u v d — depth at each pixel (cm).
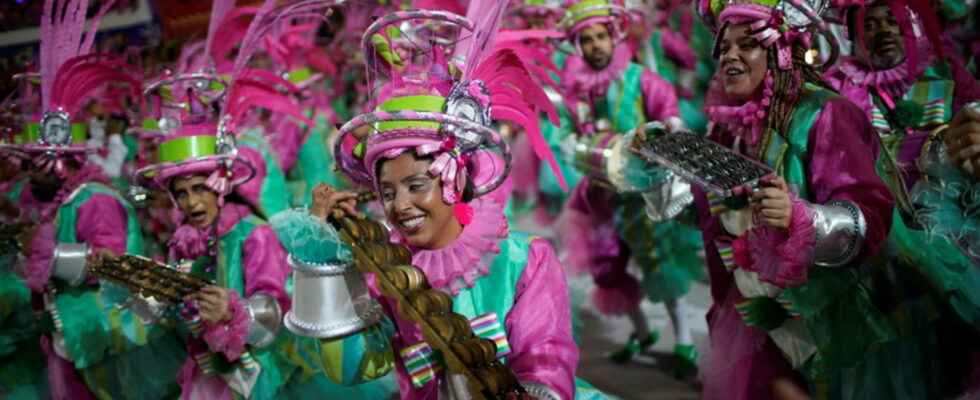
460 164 210
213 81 354
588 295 490
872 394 279
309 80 595
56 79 389
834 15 329
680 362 447
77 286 379
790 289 274
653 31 568
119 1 793
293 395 330
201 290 287
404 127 206
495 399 180
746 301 288
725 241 299
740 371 297
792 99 276
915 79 328
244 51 325
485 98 214
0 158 441
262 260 311
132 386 373
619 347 504
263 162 413
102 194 387
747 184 254
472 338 190
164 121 343
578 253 485
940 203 275
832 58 299
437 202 210
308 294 219
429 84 221
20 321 410
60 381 392
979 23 374
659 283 452
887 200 259
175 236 322
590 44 502
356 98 703
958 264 272
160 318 327
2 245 395
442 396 213
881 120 326
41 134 391
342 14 677
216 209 319
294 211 223
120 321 371
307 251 218
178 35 792
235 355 292
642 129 335
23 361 416
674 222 452
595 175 463
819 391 284
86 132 452
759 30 272
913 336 278
